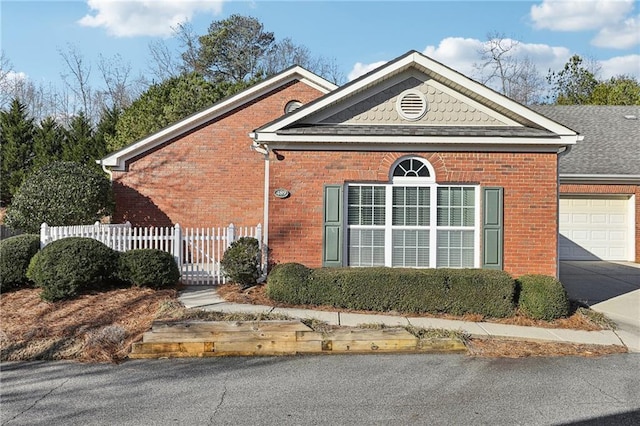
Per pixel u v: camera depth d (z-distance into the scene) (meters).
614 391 6.50
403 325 9.12
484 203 11.59
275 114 17.78
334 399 6.21
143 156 17.45
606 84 35.38
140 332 8.79
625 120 21.98
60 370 7.45
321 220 11.73
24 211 15.28
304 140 11.52
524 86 42.53
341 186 11.71
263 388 6.62
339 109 12.12
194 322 8.79
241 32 43.47
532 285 10.18
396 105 12.12
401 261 11.81
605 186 18.81
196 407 5.98
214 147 17.62
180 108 25.78
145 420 5.61
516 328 9.45
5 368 7.57
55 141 29.47
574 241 19.16
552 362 7.73
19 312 9.88
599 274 15.84
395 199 11.84
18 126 29.31
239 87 27.36
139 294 10.83
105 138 29.02
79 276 10.55
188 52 42.84
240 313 9.48
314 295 10.29
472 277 10.06
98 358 7.94
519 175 11.63
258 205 17.61
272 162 11.77
